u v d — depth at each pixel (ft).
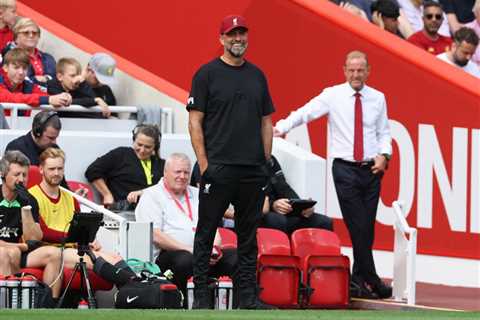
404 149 154.40
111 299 123.03
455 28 180.45
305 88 158.92
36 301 115.65
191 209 128.36
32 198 119.96
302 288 128.26
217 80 115.44
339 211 156.87
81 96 147.23
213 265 125.49
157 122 148.87
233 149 115.24
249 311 102.27
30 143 129.80
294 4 159.53
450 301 138.00
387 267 155.02
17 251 117.60
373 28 156.97
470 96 150.51
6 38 153.38
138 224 123.34
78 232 115.55
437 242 153.28
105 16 169.78
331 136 137.59
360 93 136.87
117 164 135.95
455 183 151.74
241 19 115.34
